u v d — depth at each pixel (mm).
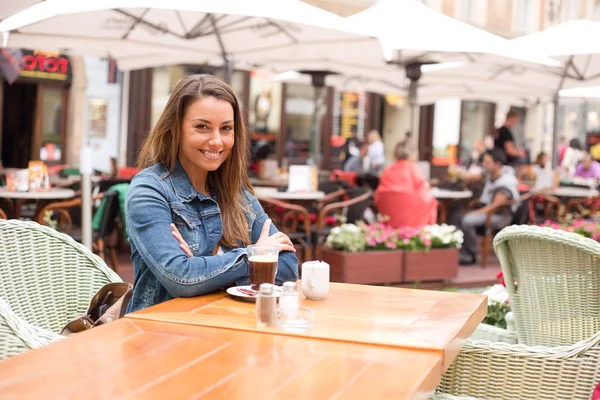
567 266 3176
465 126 21906
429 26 7688
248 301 2693
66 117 14852
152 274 2887
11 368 1862
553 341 3271
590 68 9430
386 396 1728
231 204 3119
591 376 2799
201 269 2717
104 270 3213
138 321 2348
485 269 10156
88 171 5969
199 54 8875
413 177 9617
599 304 3135
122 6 5898
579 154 18750
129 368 1879
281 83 17844
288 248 3027
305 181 9430
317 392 1741
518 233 3205
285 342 2168
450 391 2902
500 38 7848
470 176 15055
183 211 2924
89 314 2869
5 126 15102
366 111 19406
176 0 6031
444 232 8703
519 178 13906
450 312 2643
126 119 15438
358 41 8109
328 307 2682
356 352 2094
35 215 7691
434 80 11227
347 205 9000
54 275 3137
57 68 14492
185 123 2912
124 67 10117
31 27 7406
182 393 1707
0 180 9617
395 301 2826
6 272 3000
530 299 3330
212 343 2127
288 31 7938
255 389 1748
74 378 1794
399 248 8422
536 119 24234
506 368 2846
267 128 17766
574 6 23297
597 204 12508
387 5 7902
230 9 6141
